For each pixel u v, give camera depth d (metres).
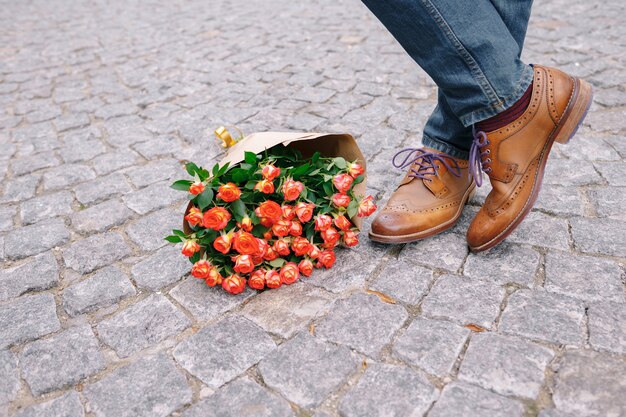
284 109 2.84
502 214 1.49
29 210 2.10
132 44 4.43
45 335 1.44
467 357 1.22
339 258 1.61
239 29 4.57
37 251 1.82
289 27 4.45
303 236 1.58
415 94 2.84
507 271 1.48
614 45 3.22
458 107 1.41
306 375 1.22
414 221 1.58
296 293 1.48
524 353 1.21
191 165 1.41
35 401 1.24
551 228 1.64
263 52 3.86
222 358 1.29
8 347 1.41
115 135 2.74
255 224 1.43
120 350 1.36
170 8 5.77
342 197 1.46
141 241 1.82
